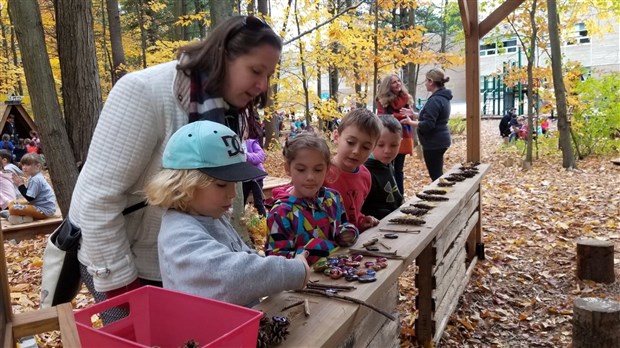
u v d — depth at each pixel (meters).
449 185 4.38
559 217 7.31
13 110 17.56
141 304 1.42
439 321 3.65
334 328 1.51
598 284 4.88
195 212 1.58
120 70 14.15
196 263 1.40
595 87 13.23
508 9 5.49
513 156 14.42
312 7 9.58
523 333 3.99
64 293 1.90
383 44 9.65
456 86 42.88
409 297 4.54
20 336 1.69
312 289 1.82
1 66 15.97
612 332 3.25
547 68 13.76
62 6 4.43
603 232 6.55
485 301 4.58
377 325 2.21
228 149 1.55
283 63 10.50
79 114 4.51
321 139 2.30
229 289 1.37
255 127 2.06
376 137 2.83
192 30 22.06
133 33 20.44
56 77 15.09
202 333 1.35
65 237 1.77
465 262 5.14
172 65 1.77
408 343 3.55
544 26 13.15
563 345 3.78
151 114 1.69
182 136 1.55
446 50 24.47
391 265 2.13
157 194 1.54
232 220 4.90
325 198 2.42
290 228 2.27
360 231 2.86
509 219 7.30
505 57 36.94
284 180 9.64
